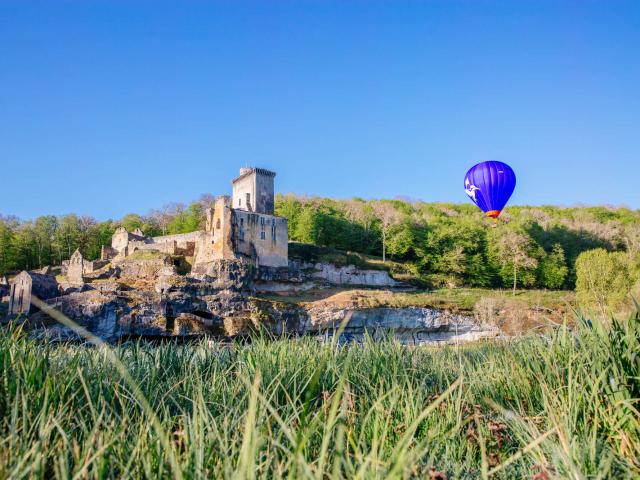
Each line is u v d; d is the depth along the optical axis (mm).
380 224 111562
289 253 89375
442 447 5469
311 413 5773
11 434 3865
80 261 69312
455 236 110000
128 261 75562
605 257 57688
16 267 100188
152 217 135750
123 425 4414
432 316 68812
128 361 8336
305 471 2758
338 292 78375
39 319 44312
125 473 3527
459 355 8977
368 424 5574
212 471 4016
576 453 4395
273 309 61906
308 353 8500
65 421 4961
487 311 58531
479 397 7051
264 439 4047
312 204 122938
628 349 5906
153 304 53531
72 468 3926
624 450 4883
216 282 63281
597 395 5500
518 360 7918
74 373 6156
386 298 72125
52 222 112188
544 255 107188
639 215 143625
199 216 121938
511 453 5578
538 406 6570
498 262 107062
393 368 7953
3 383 5332
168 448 3182
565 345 7219
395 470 2797
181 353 9461
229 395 6703
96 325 48344
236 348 9758
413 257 110125
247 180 84312
